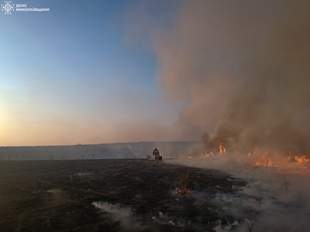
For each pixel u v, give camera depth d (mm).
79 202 11727
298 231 9555
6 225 9070
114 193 13328
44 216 9930
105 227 9109
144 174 18750
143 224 9516
